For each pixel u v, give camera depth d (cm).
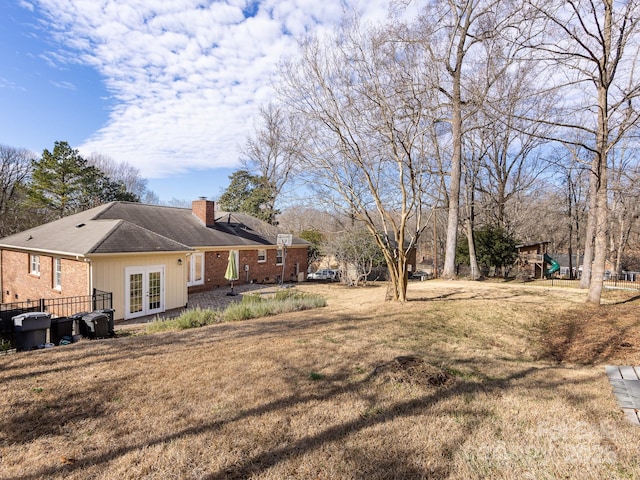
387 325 816
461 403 415
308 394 436
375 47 1005
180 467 290
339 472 286
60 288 1307
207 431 347
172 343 682
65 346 673
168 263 1391
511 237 2270
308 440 331
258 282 2248
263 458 304
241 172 3272
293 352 606
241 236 2189
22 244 1556
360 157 1037
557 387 481
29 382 471
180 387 456
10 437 335
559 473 285
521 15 1005
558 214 2939
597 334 769
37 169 2827
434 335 743
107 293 1091
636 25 918
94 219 1587
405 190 1048
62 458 301
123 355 599
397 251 1123
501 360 611
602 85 986
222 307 1445
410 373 500
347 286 2123
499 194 2450
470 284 1559
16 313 925
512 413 392
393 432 347
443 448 321
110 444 325
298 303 1195
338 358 572
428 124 1105
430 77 1152
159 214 1934
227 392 441
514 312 960
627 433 350
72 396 427
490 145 2345
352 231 1964
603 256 1036
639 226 3212
